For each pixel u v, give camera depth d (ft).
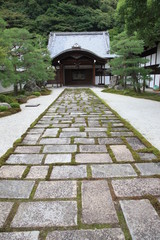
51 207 5.62
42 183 6.85
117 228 4.86
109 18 102.32
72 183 6.85
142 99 31.22
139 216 5.24
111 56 66.33
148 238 4.56
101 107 23.44
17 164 8.29
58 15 100.53
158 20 22.89
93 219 5.15
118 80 48.03
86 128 13.83
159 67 47.44
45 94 39.83
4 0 106.63
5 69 25.86
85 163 8.37
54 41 79.77
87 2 113.29
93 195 6.16
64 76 71.87
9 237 4.60
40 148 10.07
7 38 27.20
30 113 19.79
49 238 4.58
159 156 8.89
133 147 10.13
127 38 40.19
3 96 23.80
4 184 6.79
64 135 12.21
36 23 95.04
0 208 5.58
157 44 48.65
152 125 14.61
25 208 5.58
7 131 13.25
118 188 6.52
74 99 31.81
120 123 15.30
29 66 34.17
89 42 79.77
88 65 70.59
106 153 9.40
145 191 6.34
